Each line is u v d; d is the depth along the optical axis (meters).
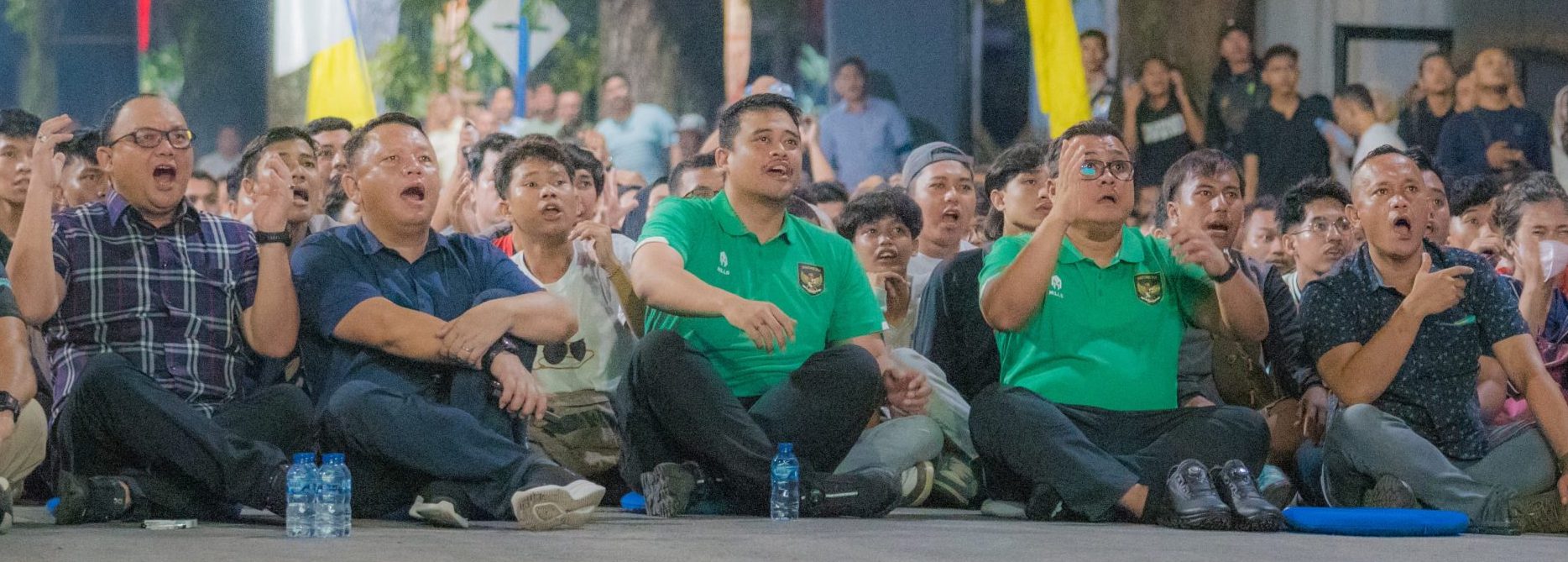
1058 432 9.42
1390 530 8.95
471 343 9.00
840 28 24.91
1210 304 10.16
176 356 9.34
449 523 8.52
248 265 9.65
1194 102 24.08
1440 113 24.36
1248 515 8.79
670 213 10.05
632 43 25.83
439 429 8.65
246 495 8.63
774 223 10.31
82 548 7.18
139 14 25.23
